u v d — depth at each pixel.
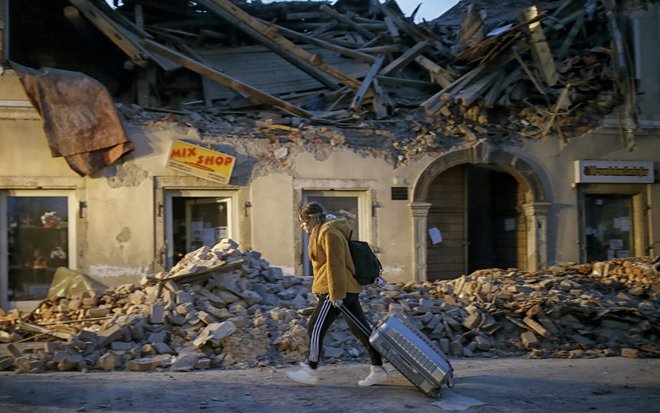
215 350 6.73
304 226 5.56
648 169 13.68
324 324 5.53
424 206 12.55
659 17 13.96
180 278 7.55
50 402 5.02
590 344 7.85
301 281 8.49
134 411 4.80
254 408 4.88
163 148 11.57
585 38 14.50
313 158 12.16
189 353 6.57
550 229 13.24
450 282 9.41
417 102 13.73
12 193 11.19
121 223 11.35
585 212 13.61
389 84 13.86
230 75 14.14
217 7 13.59
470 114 13.10
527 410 4.97
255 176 11.91
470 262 14.64
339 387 5.59
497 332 7.82
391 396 5.25
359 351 7.12
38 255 11.27
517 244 13.94
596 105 13.48
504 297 8.49
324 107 13.75
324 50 14.75
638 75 13.77
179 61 12.63
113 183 11.34
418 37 14.62
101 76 14.41
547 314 8.00
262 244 11.85
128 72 14.12
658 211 13.79
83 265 11.21
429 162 12.66
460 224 13.89
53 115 11.03
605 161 13.48
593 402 5.27
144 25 14.27
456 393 5.42
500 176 14.55
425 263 12.54
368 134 12.62
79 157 11.12
